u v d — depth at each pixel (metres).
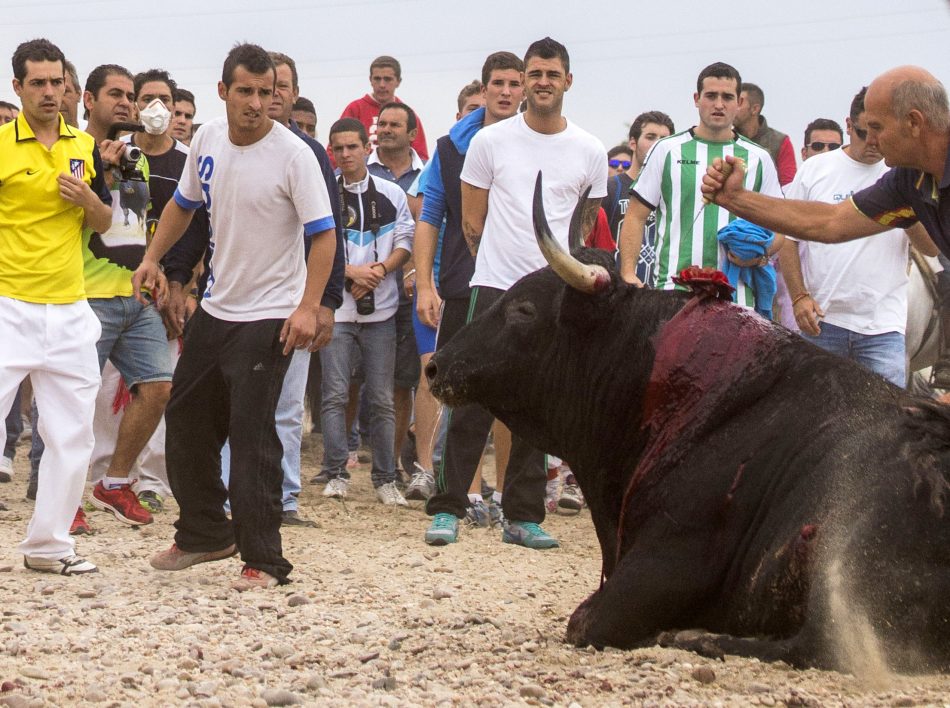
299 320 7.48
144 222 10.02
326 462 11.91
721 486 5.77
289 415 10.25
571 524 11.07
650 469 5.95
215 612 7.00
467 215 9.69
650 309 6.22
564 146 9.52
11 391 7.84
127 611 6.98
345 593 7.67
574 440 6.34
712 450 5.86
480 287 9.46
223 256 7.61
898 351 10.68
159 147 10.55
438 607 7.33
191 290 11.03
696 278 6.08
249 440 7.59
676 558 5.80
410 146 13.34
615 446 6.21
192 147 7.74
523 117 9.58
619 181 12.32
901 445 5.54
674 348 6.04
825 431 5.70
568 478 12.46
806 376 5.88
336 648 6.23
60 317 7.97
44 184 7.99
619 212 12.39
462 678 5.61
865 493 5.48
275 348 7.57
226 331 7.62
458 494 9.75
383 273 11.77
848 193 10.69
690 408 5.95
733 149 9.73
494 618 6.95
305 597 7.33
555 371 6.32
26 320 7.88
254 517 7.65
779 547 5.59
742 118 13.12
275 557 7.75
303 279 7.73
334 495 11.77
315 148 7.98
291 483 10.30
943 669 5.37
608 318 6.20
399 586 7.98
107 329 9.86
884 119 6.31
